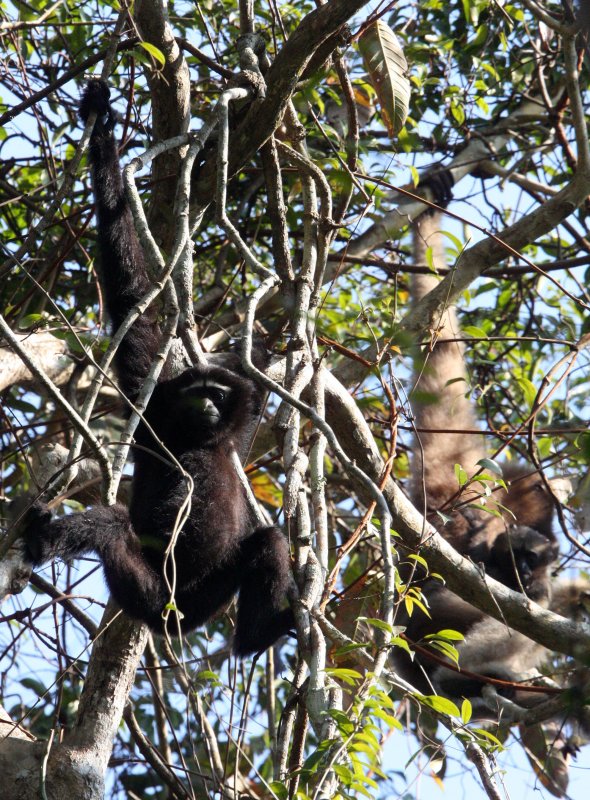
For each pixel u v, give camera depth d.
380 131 13.98
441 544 10.28
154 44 9.66
